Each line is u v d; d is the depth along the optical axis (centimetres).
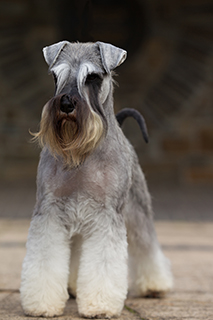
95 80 267
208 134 1234
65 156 266
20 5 1227
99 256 267
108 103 288
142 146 1228
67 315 276
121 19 1267
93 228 274
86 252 272
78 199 273
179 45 1241
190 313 294
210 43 1227
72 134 259
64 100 253
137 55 1256
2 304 306
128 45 1262
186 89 1241
